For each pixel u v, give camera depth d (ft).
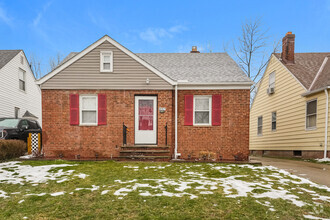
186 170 23.35
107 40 31.01
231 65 37.24
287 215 12.32
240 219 11.76
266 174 22.12
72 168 23.44
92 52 30.99
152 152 29.45
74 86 30.66
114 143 30.48
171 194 15.34
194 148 31.24
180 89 31.76
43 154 29.76
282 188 17.47
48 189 16.78
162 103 31.07
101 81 30.86
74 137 30.37
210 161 27.89
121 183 18.04
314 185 18.49
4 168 23.49
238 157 29.66
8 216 12.07
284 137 43.37
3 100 46.88
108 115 30.71
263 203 14.02
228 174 21.83
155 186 17.22
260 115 54.49
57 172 21.86
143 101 31.63
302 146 37.78
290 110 41.47
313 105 35.63
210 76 33.09
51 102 30.48
